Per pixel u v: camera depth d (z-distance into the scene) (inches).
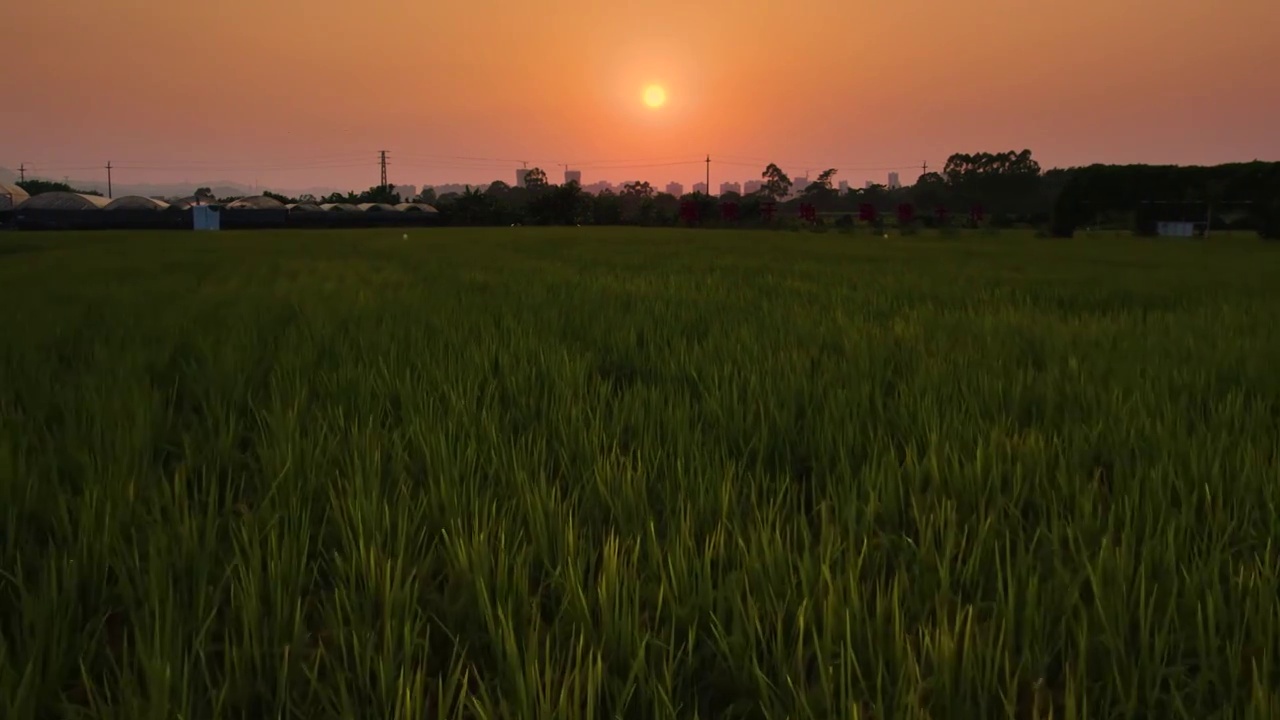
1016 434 132.8
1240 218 1489.9
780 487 109.7
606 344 242.1
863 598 77.4
